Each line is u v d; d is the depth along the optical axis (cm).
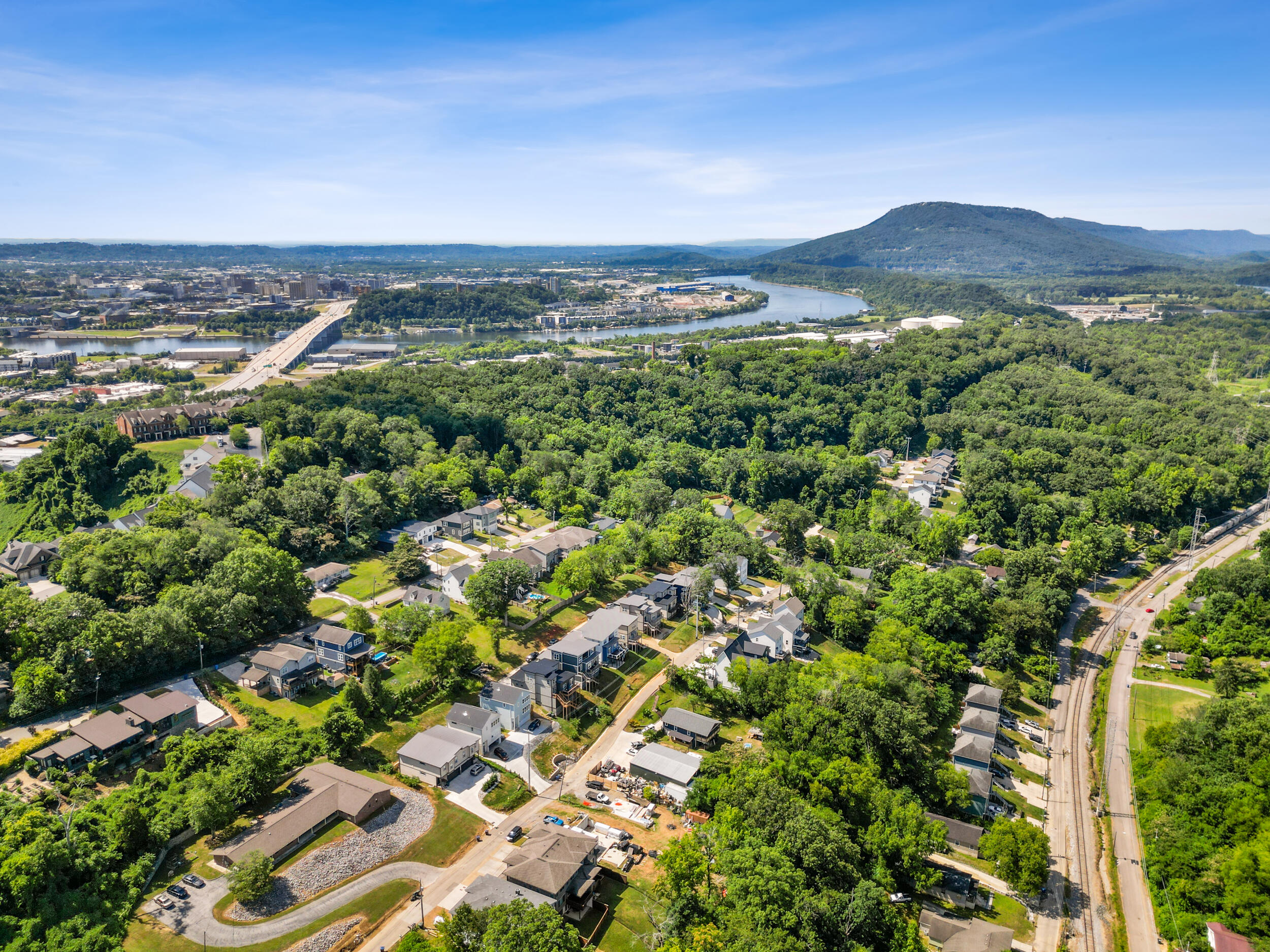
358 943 9412
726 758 12938
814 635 18600
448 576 18575
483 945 8544
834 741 13175
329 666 15362
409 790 12156
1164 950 10838
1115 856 12625
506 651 16225
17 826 9856
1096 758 15275
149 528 18475
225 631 15250
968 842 12344
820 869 10325
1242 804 12012
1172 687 17838
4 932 8900
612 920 9812
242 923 9538
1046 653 18650
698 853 10062
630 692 15388
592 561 18988
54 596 15625
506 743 13525
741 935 8850
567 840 10419
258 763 11456
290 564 17075
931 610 18288
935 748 14812
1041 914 11350
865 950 9306
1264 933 10344
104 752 12075
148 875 10131
